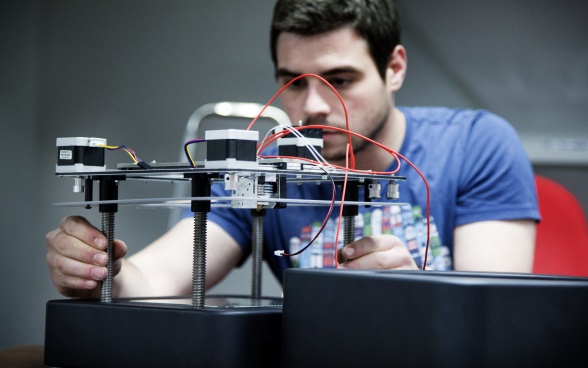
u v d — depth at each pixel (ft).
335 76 4.38
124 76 10.85
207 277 5.10
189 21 10.85
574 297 2.23
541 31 9.89
